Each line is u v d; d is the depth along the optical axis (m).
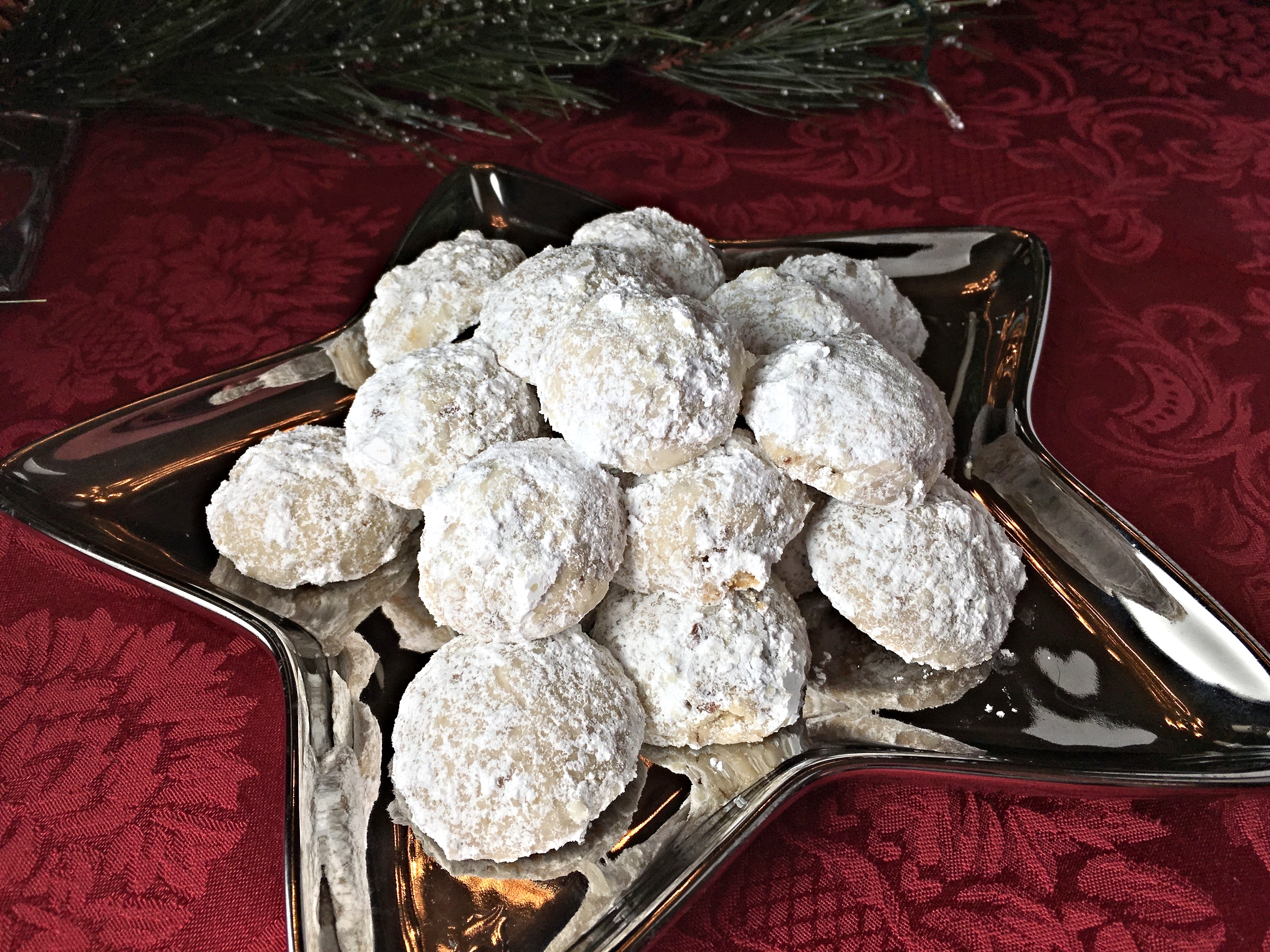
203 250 0.28
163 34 0.29
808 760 0.15
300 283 0.27
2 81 0.30
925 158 0.32
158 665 0.19
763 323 0.19
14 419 0.24
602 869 0.15
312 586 0.19
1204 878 0.16
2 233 0.28
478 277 0.21
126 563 0.19
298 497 0.18
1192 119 0.32
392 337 0.21
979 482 0.20
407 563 0.19
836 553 0.17
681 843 0.15
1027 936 0.15
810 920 0.15
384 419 0.17
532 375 0.18
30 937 0.15
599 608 0.17
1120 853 0.16
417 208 0.30
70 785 0.17
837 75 0.33
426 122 0.33
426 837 0.15
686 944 0.15
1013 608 0.18
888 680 0.17
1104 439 0.23
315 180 0.31
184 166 0.32
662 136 0.33
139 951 0.15
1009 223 0.29
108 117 0.33
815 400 0.16
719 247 0.24
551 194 0.27
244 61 0.31
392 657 0.17
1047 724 0.17
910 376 0.17
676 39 0.31
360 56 0.31
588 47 0.33
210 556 0.19
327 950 0.13
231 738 0.18
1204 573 0.20
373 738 0.16
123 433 0.21
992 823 0.16
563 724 0.15
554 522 0.15
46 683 0.18
